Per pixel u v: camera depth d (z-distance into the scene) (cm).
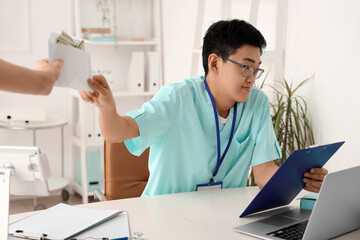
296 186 168
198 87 192
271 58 293
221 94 189
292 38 287
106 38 404
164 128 183
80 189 417
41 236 137
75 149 439
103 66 438
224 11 329
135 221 155
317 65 267
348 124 246
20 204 417
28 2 411
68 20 418
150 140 179
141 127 175
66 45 129
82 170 408
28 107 425
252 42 175
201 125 193
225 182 202
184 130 190
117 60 441
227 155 197
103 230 144
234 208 171
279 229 149
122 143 239
